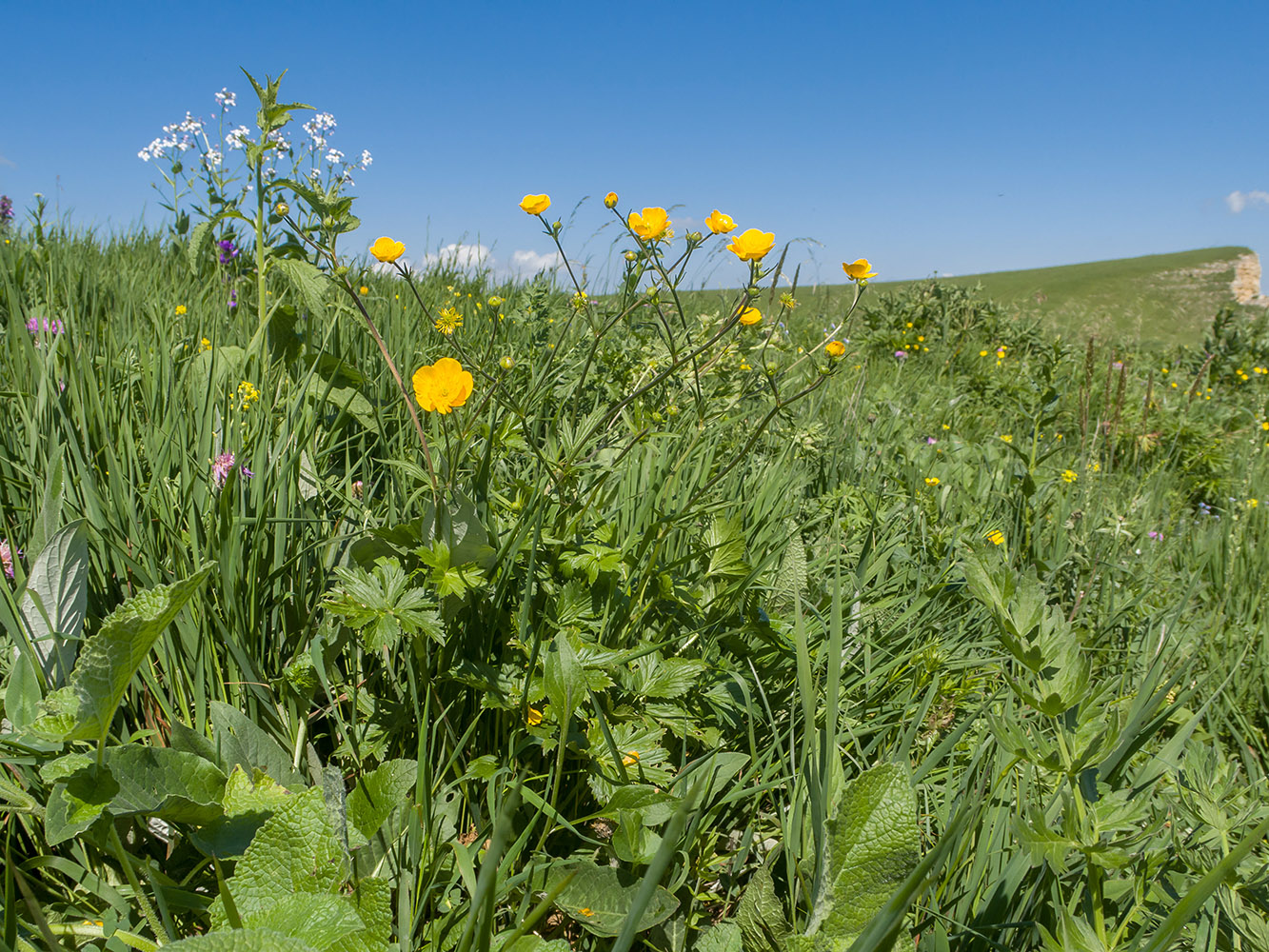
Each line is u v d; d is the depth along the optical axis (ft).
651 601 5.49
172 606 3.14
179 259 17.12
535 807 4.50
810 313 23.57
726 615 6.05
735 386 7.20
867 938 2.73
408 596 4.27
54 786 3.29
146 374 7.38
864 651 6.40
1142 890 3.91
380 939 3.10
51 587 4.18
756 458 10.02
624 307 5.75
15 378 7.14
